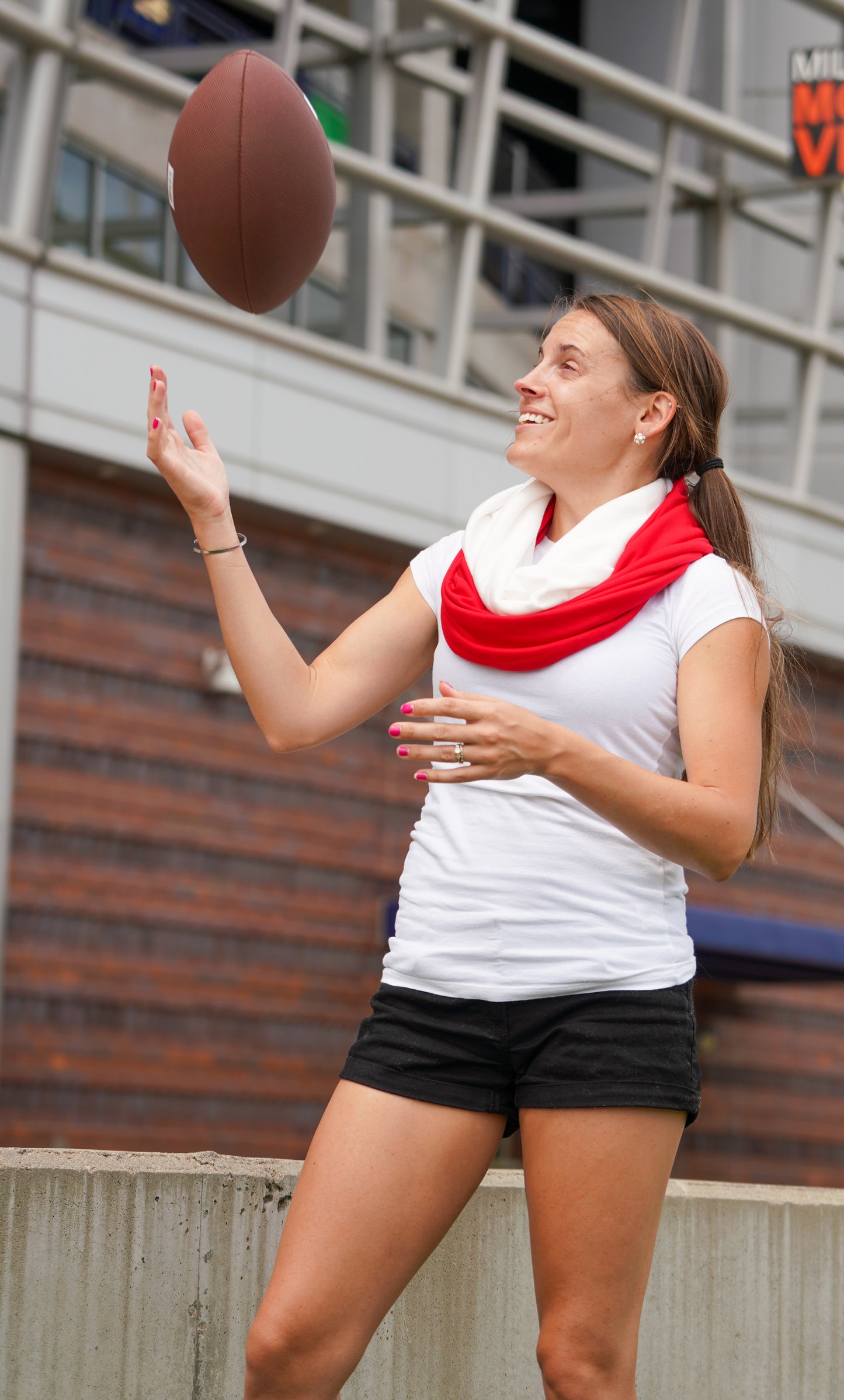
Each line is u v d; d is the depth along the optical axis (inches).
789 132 625.6
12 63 400.2
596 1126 86.7
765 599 94.4
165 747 411.8
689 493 101.3
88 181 425.7
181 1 471.5
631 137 660.7
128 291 411.8
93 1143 382.6
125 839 400.5
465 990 89.6
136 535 415.2
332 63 483.2
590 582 92.4
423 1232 89.7
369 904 446.9
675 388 98.3
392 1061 90.6
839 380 620.1
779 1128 541.0
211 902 414.0
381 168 467.8
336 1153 89.5
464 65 614.2
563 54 513.0
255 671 94.4
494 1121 92.0
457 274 491.8
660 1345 132.2
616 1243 86.6
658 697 91.0
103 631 405.1
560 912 89.2
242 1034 415.2
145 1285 113.7
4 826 375.6
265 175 111.7
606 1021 87.9
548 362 99.7
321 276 471.2
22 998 376.2
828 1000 564.4
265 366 436.8
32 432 390.0
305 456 441.4
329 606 456.4
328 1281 87.2
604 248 642.2
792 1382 139.3
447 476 473.1
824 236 573.0
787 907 538.3
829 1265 143.6
